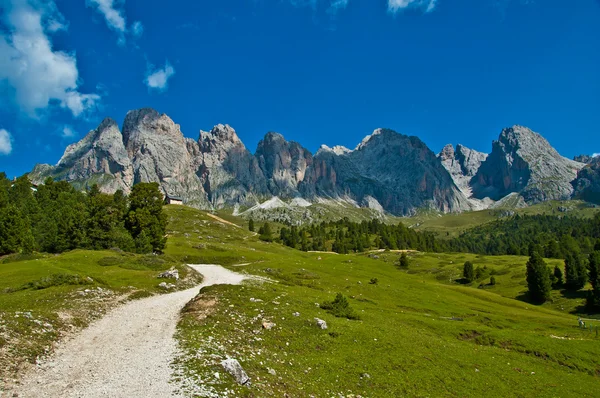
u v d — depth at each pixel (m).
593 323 82.19
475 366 41.59
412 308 74.31
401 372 35.03
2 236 85.31
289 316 43.69
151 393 20.66
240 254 114.38
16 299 41.34
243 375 24.67
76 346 29.28
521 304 102.25
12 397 19.45
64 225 96.75
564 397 38.50
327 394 27.36
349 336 41.41
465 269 159.50
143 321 38.19
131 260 75.69
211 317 38.94
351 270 110.12
